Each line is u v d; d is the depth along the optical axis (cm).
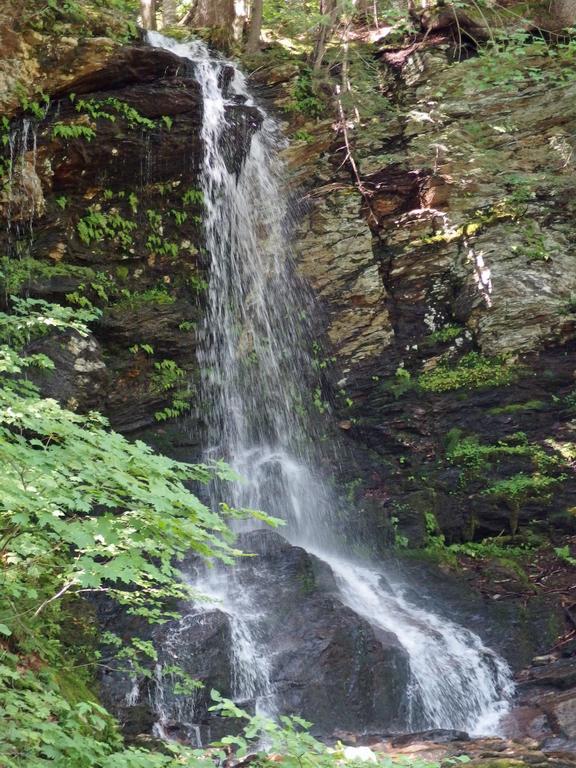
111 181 1137
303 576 854
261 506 1105
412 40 1489
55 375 948
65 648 659
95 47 1098
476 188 1348
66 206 1104
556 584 1041
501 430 1206
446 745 691
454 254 1322
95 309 604
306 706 746
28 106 1055
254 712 720
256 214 1327
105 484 382
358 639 797
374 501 1133
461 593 1005
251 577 856
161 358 1143
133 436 1094
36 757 386
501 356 1255
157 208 1194
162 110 1159
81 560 386
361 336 1293
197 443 1134
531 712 786
